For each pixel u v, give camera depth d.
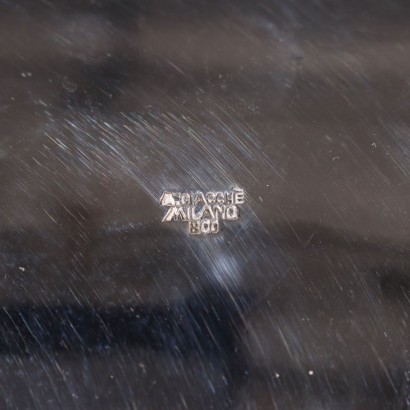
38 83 0.60
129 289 0.60
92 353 0.60
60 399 0.60
